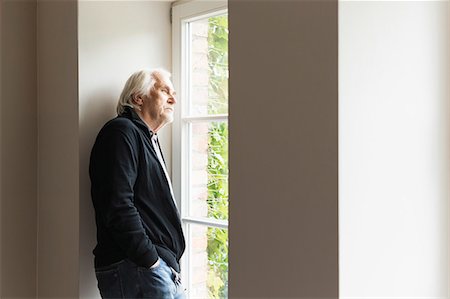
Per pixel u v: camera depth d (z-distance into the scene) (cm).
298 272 136
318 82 131
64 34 226
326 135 129
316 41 131
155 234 205
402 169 140
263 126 144
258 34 145
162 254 204
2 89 235
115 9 227
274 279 141
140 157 206
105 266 204
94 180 206
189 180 234
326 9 129
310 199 133
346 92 128
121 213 193
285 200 139
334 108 127
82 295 221
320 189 131
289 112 138
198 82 231
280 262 140
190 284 232
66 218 227
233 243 153
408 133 142
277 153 141
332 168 128
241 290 150
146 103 214
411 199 143
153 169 209
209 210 225
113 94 228
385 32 136
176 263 209
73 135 222
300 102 135
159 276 197
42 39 241
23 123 241
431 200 148
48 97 238
